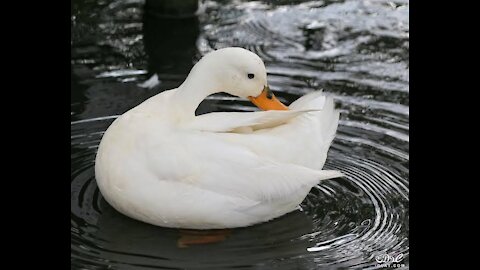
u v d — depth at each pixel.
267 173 2.50
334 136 2.72
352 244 2.53
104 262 2.46
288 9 3.49
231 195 2.50
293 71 3.13
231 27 3.37
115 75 3.10
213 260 2.48
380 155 2.80
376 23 3.41
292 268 2.46
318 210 2.62
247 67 2.57
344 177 2.73
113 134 2.56
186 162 2.50
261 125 2.56
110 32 3.31
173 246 2.51
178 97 2.59
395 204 2.65
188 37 3.31
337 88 3.06
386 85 3.07
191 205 2.50
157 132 2.54
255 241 2.53
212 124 2.53
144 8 3.46
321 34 3.34
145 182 2.51
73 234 2.53
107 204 2.61
